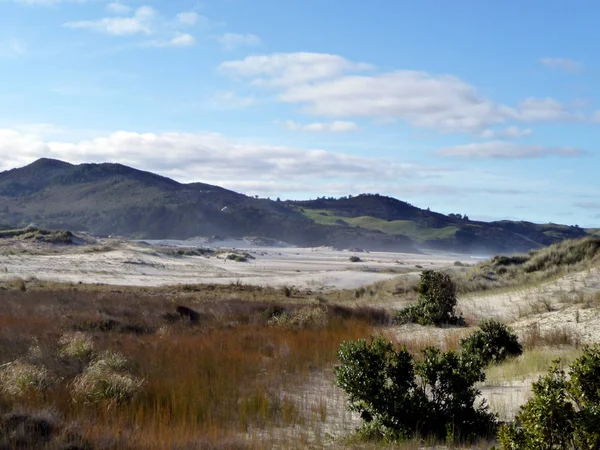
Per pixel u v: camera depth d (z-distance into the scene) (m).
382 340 9.35
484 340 14.32
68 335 15.16
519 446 6.32
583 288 24.28
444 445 8.12
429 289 21.62
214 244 186.50
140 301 27.30
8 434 7.64
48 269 48.38
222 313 23.77
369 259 124.00
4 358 12.45
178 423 9.18
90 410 9.58
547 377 6.77
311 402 11.02
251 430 9.42
